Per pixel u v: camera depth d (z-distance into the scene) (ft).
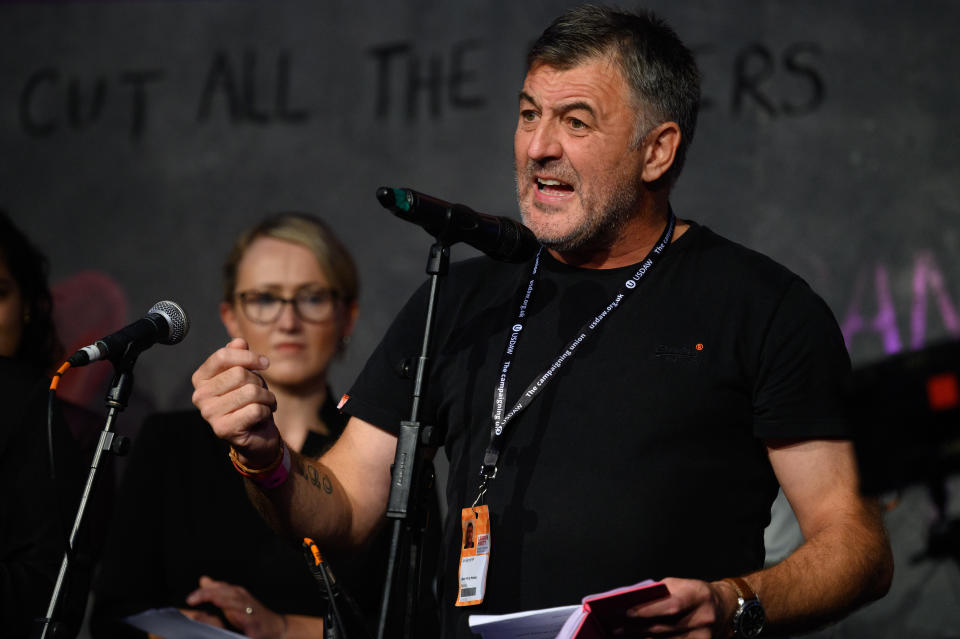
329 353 32.09
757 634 15.84
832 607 16.67
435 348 20.33
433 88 51.67
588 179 19.08
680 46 20.48
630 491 17.43
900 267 44.16
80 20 56.95
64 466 23.94
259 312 31.94
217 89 54.75
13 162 57.00
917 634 40.37
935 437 11.77
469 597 17.57
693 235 19.89
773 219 45.83
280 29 54.19
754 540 17.92
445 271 17.49
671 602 14.71
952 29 44.60
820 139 45.65
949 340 12.05
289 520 18.83
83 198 55.88
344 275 32.96
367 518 20.15
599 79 19.24
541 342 19.20
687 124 20.36
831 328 18.52
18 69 57.47
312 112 53.26
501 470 18.33
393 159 51.80
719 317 18.42
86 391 51.49
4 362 25.29
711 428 17.79
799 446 18.01
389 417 20.31
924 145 44.50
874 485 12.14
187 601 27.53
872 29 45.50
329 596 17.46
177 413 30.94
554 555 17.47
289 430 31.19
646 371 18.17
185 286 53.93
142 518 29.09
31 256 29.50
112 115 56.03
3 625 21.80
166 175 54.95
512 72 50.62
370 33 52.85
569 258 20.11
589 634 14.89
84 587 23.35
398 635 26.03
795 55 46.19
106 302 54.90
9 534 23.12
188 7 55.57
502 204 50.24
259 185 53.57
